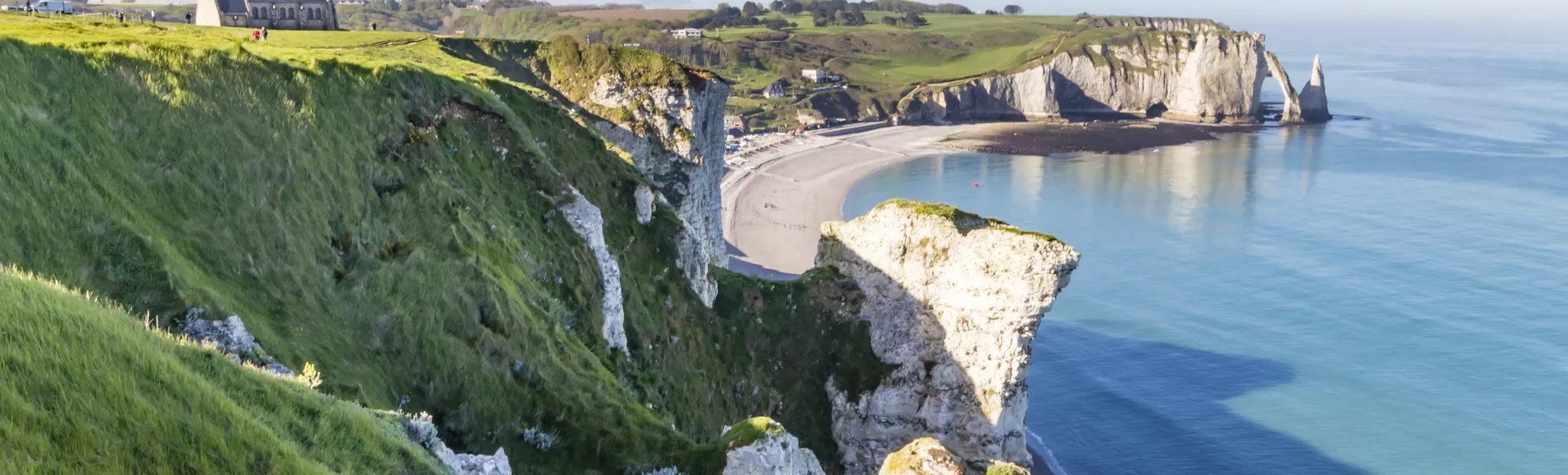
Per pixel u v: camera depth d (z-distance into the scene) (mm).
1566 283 147000
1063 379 110750
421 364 37969
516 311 43438
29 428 15773
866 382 67750
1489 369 114375
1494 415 102750
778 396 66875
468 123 56594
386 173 46812
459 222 46688
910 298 67625
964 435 66438
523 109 66625
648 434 42250
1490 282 147125
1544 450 95812
